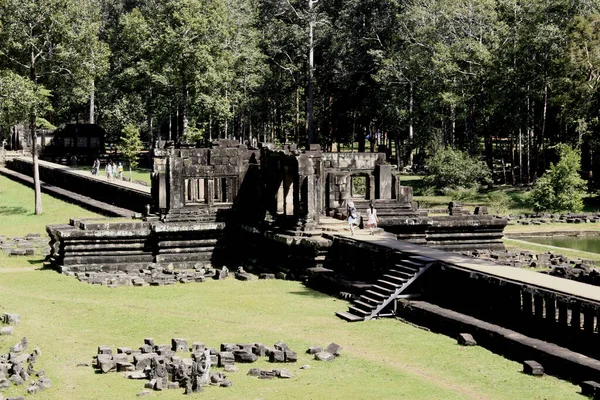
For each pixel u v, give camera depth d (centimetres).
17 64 6072
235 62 9244
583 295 2245
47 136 10544
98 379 2184
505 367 2216
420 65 7838
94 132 10638
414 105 8675
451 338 2552
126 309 3033
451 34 7694
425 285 2892
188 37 8475
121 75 10088
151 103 10031
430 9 7969
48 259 4225
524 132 8525
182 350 2417
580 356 2123
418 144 8794
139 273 3862
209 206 4266
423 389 2044
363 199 4453
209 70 8388
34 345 2516
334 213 4159
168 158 4228
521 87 7038
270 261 3984
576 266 3809
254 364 2311
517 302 2464
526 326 2423
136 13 9669
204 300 3222
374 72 9300
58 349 2472
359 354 2394
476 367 2222
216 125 10088
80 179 7200
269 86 9725
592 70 6594
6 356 2359
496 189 7250
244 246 4238
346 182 4206
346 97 9788
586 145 7419
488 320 2580
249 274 3769
